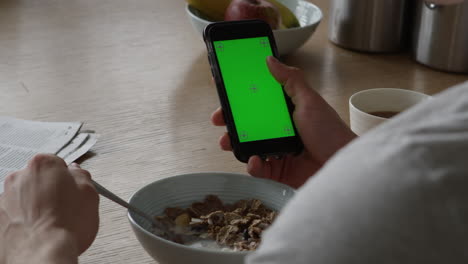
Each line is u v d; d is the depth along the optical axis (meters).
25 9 1.43
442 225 0.24
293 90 0.66
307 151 0.70
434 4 1.13
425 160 0.24
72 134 0.85
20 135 0.84
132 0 1.52
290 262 0.26
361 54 1.25
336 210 0.25
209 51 0.66
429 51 1.17
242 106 0.65
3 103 0.97
